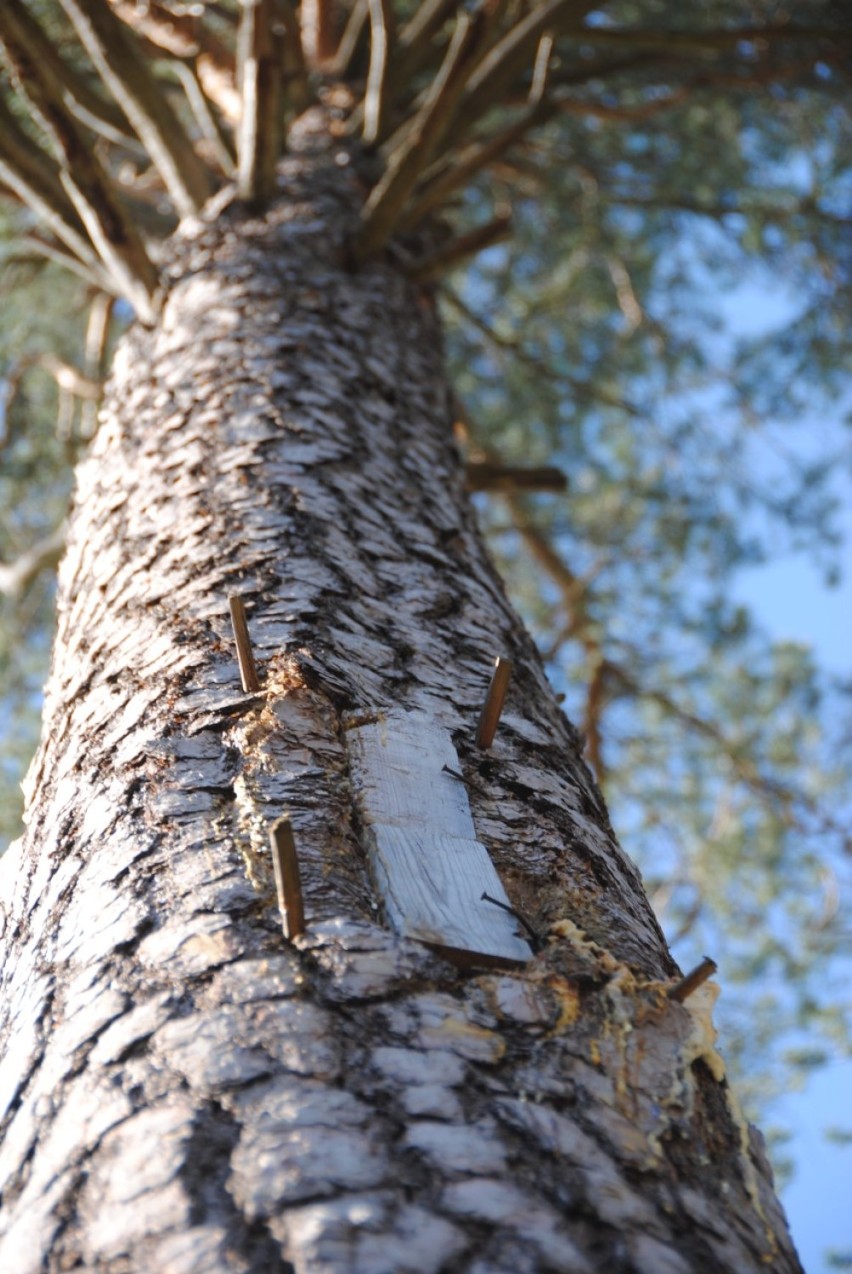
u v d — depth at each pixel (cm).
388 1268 114
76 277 530
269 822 148
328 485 206
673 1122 131
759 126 530
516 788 163
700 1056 136
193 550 192
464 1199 119
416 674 176
